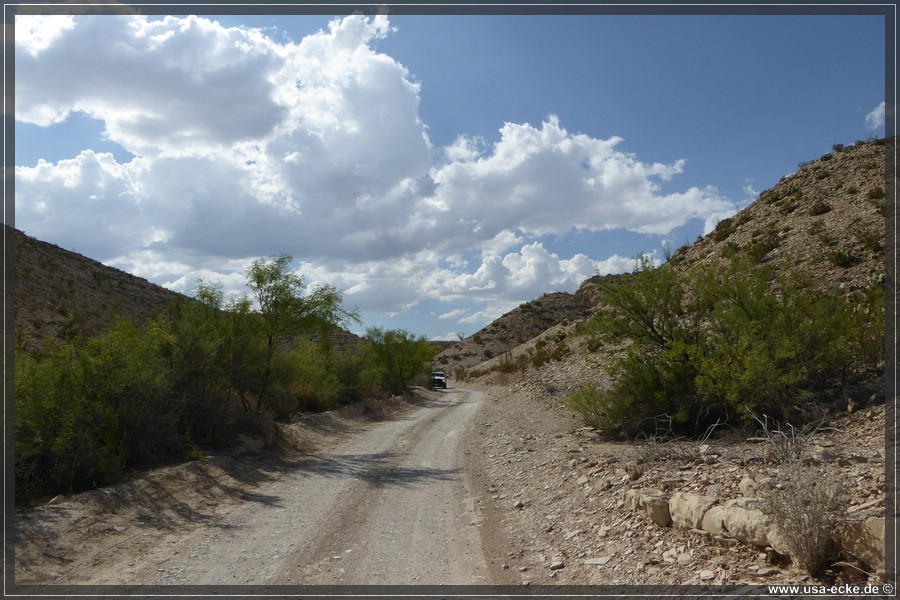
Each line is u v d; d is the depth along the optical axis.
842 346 10.99
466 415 26.38
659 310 13.64
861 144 34.84
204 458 12.46
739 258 13.28
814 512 4.64
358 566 6.63
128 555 7.12
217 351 14.94
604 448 11.83
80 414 9.88
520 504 9.13
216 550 7.33
